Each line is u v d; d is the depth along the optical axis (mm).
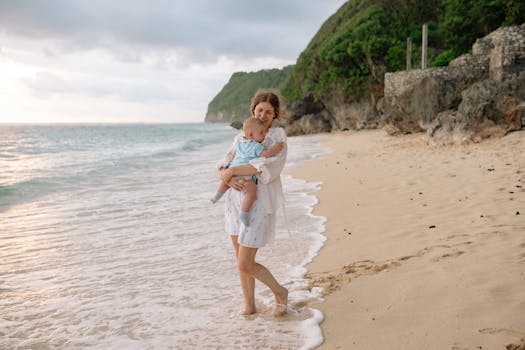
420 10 43531
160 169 13539
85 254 4996
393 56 38000
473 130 12805
